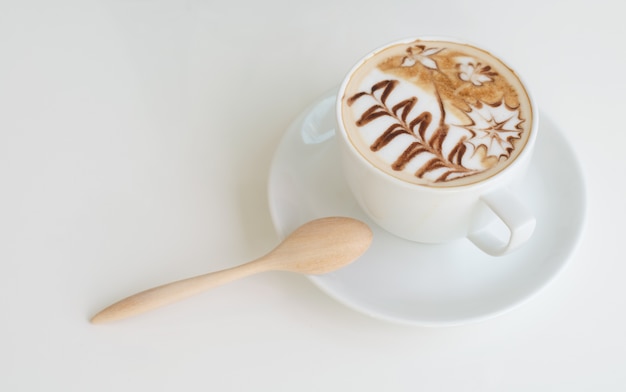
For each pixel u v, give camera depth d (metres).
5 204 0.51
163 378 0.45
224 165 0.53
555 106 0.56
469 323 0.45
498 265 0.47
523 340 0.47
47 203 0.51
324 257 0.46
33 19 0.61
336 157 0.52
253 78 0.58
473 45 0.50
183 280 0.46
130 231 0.50
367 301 0.45
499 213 0.44
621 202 0.52
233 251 0.49
